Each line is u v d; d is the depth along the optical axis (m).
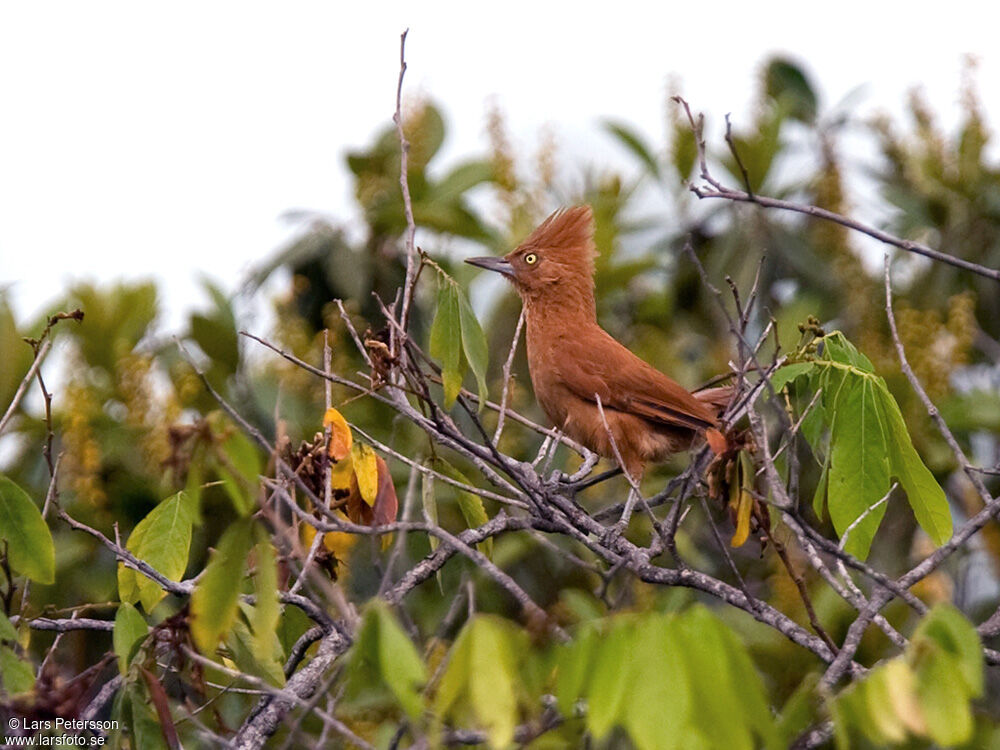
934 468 12.08
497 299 13.30
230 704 8.75
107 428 11.74
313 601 8.10
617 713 5.05
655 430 11.05
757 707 5.05
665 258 14.36
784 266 13.63
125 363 11.84
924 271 13.51
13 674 6.85
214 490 10.95
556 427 11.42
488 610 11.23
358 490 8.09
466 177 13.03
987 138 13.80
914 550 12.20
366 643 5.23
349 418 11.80
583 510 10.07
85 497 11.27
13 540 7.37
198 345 12.11
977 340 13.09
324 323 12.87
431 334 8.00
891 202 13.64
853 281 13.40
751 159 13.83
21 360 11.69
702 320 14.08
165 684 7.95
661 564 11.34
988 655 7.74
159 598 7.87
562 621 11.38
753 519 8.16
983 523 7.61
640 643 5.04
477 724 5.75
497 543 11.59
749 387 8.85
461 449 8.32
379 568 6.34
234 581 5.91
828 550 7.09
